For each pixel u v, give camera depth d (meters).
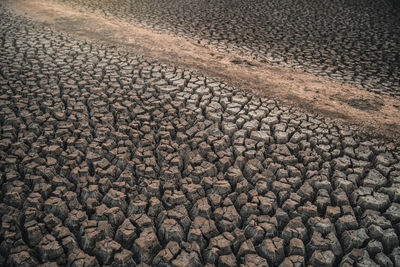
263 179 2.27
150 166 2.35
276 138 2.67
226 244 1.87
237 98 3.21
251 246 1.88
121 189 2.19
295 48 4.62
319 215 2.08
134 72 3.65
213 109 2.99
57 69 3.67
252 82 3.59
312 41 4.87
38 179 2.22
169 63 3.97
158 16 6.00
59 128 2.70
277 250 1.85
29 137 2.57
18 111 2.90
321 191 2.20
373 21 5.72
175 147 2.54
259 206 2.09
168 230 1.92
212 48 4.55
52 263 1.77
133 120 2.86
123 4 6.85
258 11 6.26
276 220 2.01
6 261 1.80
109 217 2.01
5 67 3.68
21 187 2.17
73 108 2.97
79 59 3.96
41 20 5.58
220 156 2.46
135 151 2.51
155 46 4.52
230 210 2.06
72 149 2.49
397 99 3.37
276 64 4.11
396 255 1.82
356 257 1.81
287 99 3.27
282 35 5.09
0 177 2.23
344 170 2.39
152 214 2.05
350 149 2.57
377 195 2.16
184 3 6.81
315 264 1.82
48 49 4.25
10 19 5.58
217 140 2.61
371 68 4.05
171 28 5.35
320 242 1.89
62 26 5.28
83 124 2.77
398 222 2.01
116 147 2.55
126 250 1.83
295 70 3.96
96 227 1.93
